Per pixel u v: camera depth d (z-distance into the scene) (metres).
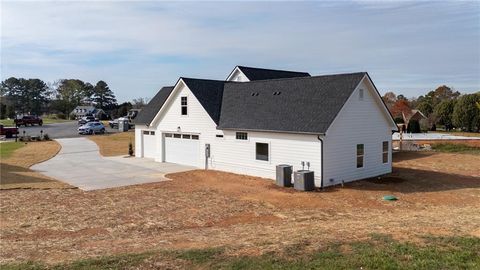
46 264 8.02
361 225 11.11
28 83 138.00
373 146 21.97
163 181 21.12
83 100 145.00
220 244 9.32
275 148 20.89
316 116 19.59
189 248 9.02
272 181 20.59
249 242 9.24
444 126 62.03
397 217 12.91
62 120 102.00
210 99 26.00
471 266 7.02
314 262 7.46
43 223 13.29
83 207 15.49
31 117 74.38
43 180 21.56
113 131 61.12
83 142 44.09
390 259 7.43
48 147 39.12
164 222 13.30
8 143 43.28
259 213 14.39
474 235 9.21
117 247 9.77
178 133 27.52
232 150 23.45
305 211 14.66
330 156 19.17
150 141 31.22
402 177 21.75
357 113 20.75
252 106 23.69
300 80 23.14
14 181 21.20
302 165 19.59
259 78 31.11
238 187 19.17
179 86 26.92
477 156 30.03
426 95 97.19
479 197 17.06
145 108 32.94
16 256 9.01
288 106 21.66
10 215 14.34
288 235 9.89
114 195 17.67
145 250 9.10
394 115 64.62
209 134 24.89
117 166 26.80
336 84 20.98
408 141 37.66
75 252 9.26
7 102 132.62
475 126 54.88
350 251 8.05
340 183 19.77
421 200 16.47
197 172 23.84
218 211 14.69
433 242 8.53
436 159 28.70
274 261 7.62
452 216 12.64
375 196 17.17
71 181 21.27
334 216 13.82
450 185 19.56
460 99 57.28
